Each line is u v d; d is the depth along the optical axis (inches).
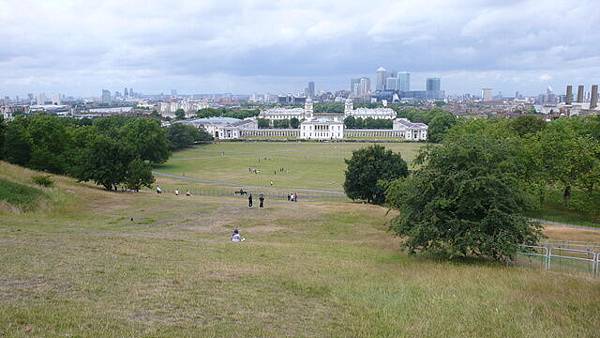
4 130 3671.3
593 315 803.4
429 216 1380.4
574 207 2785.4
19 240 1223.5
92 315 675.4
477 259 1398.9
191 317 708.0
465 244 1311.5
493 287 989.2
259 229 2082.9
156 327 650.2
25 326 610.2
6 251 1056.2
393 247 1688.0
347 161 3351.4
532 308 837.2
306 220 2314.2
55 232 1460.4
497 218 1336.1
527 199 1393.9
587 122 4227.4
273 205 2785.4
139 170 3230.8
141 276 928.9
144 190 3678.6
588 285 997.8
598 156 2945.4
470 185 1334.9
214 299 811.4
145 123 5762.8
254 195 3627.0
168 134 7736.2
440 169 1419.8
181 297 802.2
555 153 2783.0
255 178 4881.9
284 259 1304.1
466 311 823.1
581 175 2716.5
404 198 1454.2
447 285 1013.8
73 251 1128.2
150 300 771.4
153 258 1141.1
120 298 769.6
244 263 1189.1
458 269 1207.6
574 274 1143.6
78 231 1558.8
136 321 669.3
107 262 1030.4
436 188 1406.3
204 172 5349.4
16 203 1998.0
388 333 705.6
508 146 1485.0
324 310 802.2
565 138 2935.5
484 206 1378.0
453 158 1409.9
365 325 735.1
